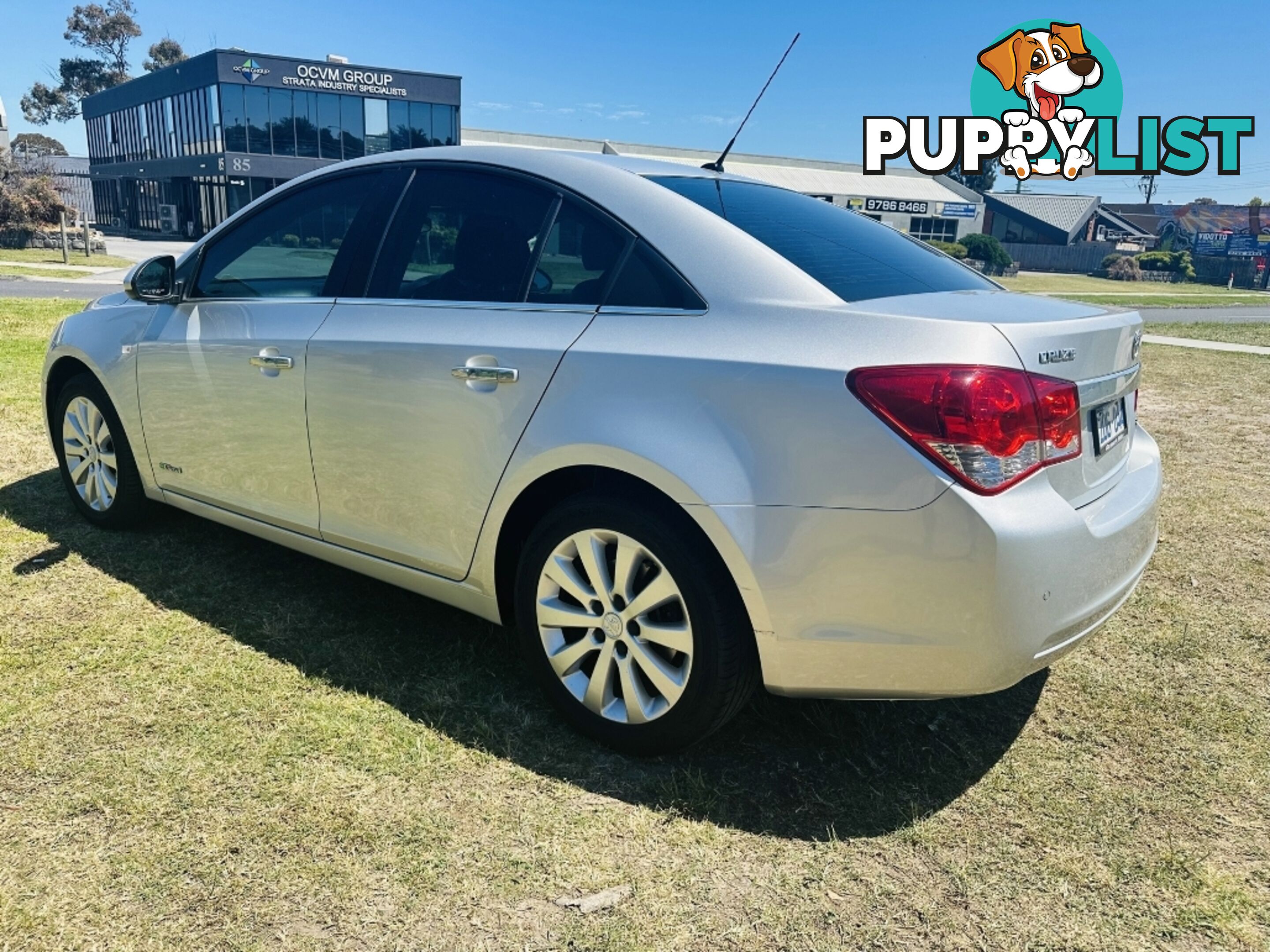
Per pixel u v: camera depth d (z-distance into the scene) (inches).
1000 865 86.4
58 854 82.0
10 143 1353.3
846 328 87.3
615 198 104.0
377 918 76.7
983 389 81.1
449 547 110.8
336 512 122.3
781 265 95.3
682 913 78.7
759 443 87.4
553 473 101.7
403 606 136.3
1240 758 105.0
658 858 85.4
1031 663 85.6
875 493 83.2
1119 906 81.6
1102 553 90.0
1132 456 113.7
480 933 75.7
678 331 94.2
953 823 92.1
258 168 1533.0
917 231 2317.9
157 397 143.2
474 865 83.4
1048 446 85.5
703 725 94.8
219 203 1600.6
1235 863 87.5
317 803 90.5
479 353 104.2
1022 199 2625.5
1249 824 93.4
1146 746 107.1
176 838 84.7
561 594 104.4
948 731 109.2
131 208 2001.7
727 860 85.7
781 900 80.9
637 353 94.3
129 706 105.7
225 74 1470.2
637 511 94.6
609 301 100.3
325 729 103.0
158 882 79.4
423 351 108.6
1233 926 79.4
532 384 100.1
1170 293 1583.4
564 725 106.7
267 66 1498.5
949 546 81.4
